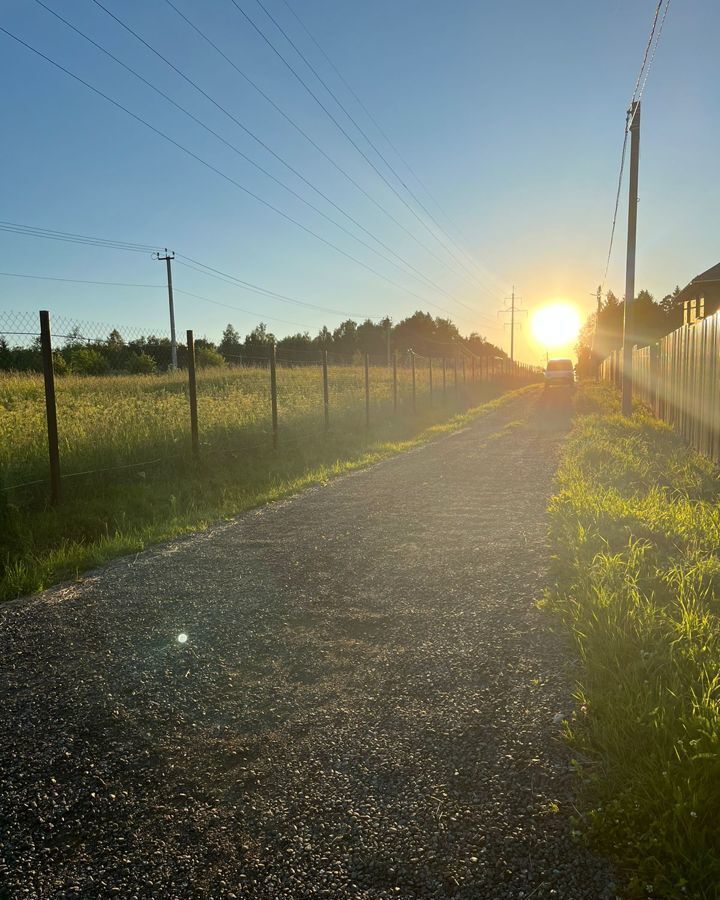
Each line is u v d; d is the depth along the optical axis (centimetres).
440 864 182
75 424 938
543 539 505
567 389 3766
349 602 391
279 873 182
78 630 359
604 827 190
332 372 2905
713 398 927
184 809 210
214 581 440
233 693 285
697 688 250
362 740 245
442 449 1191
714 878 168
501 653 310
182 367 3894
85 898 175
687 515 543
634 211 1645
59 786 223
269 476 893
